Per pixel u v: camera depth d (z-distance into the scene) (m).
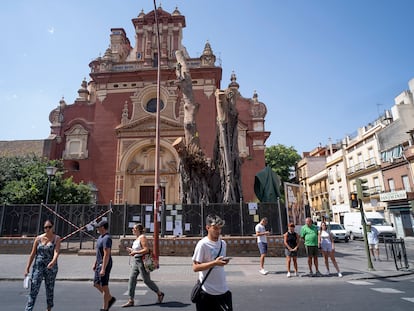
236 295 6.73
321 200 44.84
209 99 29.92
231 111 16.11
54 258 5.17
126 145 28.94
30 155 25.47
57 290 7.39
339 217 38.78
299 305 5.82
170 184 28.16
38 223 14.91
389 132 30.06
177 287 7.80
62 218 14.91
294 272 9.62
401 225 27.58
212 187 15.73
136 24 34.28
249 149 30.17
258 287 7.59
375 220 24.80
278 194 16.88
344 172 37.72
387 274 9.12
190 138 16.16
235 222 13.96
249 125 31.09
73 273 9.36
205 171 15.42
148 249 6.15
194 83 30.66
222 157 15.46
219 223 3.39
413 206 13.08
